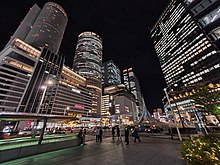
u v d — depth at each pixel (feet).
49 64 255.70
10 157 24.52
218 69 215.31
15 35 363.97
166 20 434.71
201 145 14.71
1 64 184.14
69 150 34.19
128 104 523.70
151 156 26.12
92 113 396.37
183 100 186.39
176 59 337.52
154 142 45.96
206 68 237.86
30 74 219.82
